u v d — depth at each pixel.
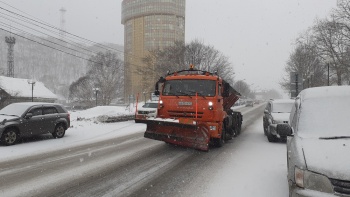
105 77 81.62
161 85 11.50
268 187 6.48
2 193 6.00
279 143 12.93
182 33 98.50
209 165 8.55
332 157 4.38
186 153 10.29
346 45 41.03
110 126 19.06
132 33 97.19
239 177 7.28
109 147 11.37
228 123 12.41
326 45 43.09
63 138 13.70
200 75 10.91
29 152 10.23
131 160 9.09
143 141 12.95
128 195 5.94
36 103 13.25
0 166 8.19
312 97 6.17
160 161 9.01
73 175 7.31
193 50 56.03
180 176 7.33
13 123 11.64
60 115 13.85
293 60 64.50
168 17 94.50
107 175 7.34
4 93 58.75
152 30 93.19
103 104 80.75
